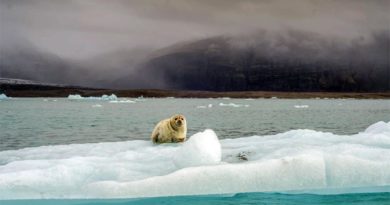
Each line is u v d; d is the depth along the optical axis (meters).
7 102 142.12
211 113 83.12
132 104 138.62
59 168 10.01
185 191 9.28
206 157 10.30
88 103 136.12
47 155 13.01
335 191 9.66
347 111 94.31
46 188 9.34
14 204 8.86
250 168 9.64
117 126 48.06
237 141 14.16
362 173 9.81
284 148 11.24
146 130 43.28
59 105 117.12
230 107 118.94
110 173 10.04
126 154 11.94
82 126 47.62
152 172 10.09
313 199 9.38
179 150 10.70
